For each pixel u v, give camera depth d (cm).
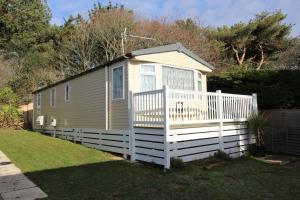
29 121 2486
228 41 3144
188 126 975
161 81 1198
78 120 1486
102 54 3188
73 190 681
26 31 3081
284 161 1045
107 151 1194
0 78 2936
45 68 3309
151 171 859
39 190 681
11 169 871
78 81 1494
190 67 1315
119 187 704
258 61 3281
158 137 917
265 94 1409
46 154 1098
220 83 1620
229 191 688
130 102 1046
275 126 1243
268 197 651
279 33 3136
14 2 2941
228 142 1108
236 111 1155
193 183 745
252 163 1012
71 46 3231
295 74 1405
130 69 1115
